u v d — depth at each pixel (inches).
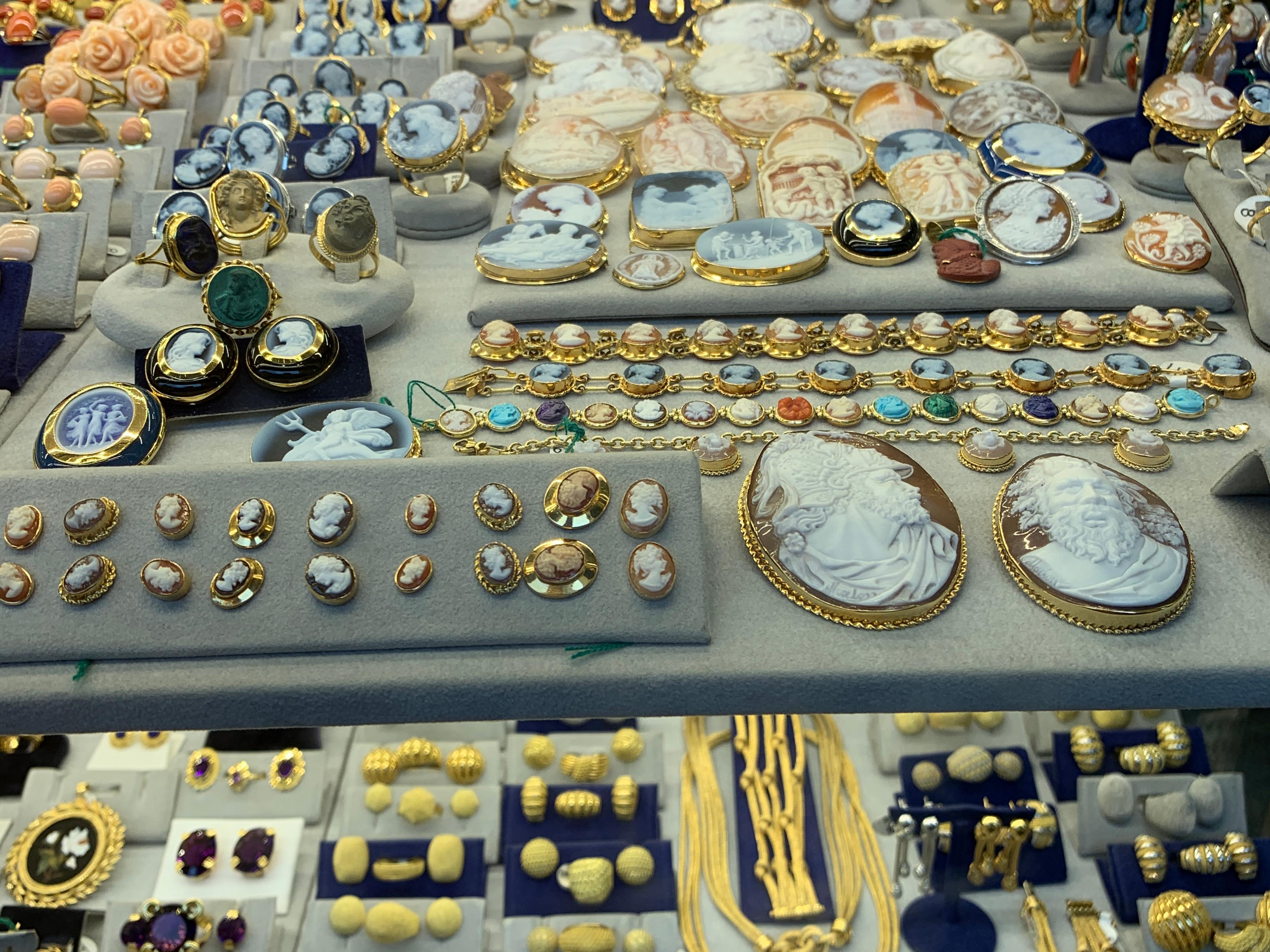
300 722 8.2
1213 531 9.2
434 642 8.2
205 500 8.7
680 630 8.2
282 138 14.0
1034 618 8.4
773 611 8.5
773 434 10.4
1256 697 8.1
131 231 14.2
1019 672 8.0
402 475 8.8
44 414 10.7
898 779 9.8
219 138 14.7
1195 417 10.5
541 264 12.3
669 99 17.9
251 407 10.5
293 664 8.1
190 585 8.3
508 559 8.2
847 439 9.6
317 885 9.4
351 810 9.7
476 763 9.8
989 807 9.3
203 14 20.0
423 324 12.3
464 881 9.5
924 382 10.9
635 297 12.1
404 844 9.6
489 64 18.6
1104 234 13.2
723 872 9.5
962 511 9.4
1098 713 9.7
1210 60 14.4
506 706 8.2
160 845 9.6
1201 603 8.5
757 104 16.3
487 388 11.0
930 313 11.9
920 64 18.8
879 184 14.7
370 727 10.0
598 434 10.4
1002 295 12.1
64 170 14.4
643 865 9.4
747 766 9.9
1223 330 11.9
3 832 9.6
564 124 15.0
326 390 10.7
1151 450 9.8
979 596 8.6
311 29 18.3
